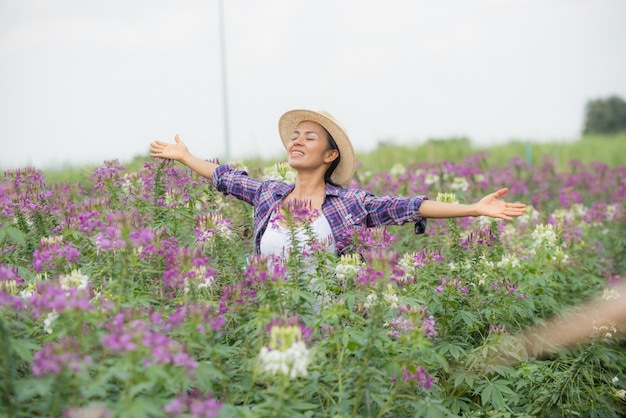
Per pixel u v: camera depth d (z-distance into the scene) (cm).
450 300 463
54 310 319
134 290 372
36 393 291
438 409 346
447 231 616
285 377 293
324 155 497
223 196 603
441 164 877
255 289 375
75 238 443
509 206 442
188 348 309
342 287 413
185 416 272
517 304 502
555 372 486
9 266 387
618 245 815
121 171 558
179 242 466
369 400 332
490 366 463
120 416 258
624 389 524
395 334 383
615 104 3853
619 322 526
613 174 1180
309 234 423
